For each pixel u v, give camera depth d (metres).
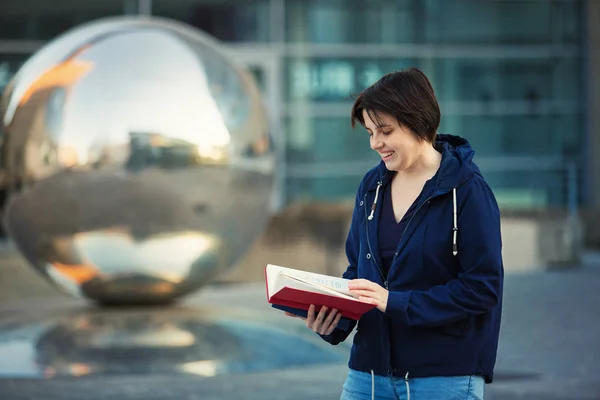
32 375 9.05
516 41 28.91
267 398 8.45
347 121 27.91
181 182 9.64
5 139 9.80
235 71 10.20
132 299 10.41
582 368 10.07
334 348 10.48
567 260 20.14
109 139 9.47
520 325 13.02
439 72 28.59
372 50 28.03
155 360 9.41
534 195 29.25
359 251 4.42
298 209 18.77
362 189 4.42
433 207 4.20
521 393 8.83
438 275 4.21
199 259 10.07
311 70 27.73
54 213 9.69
